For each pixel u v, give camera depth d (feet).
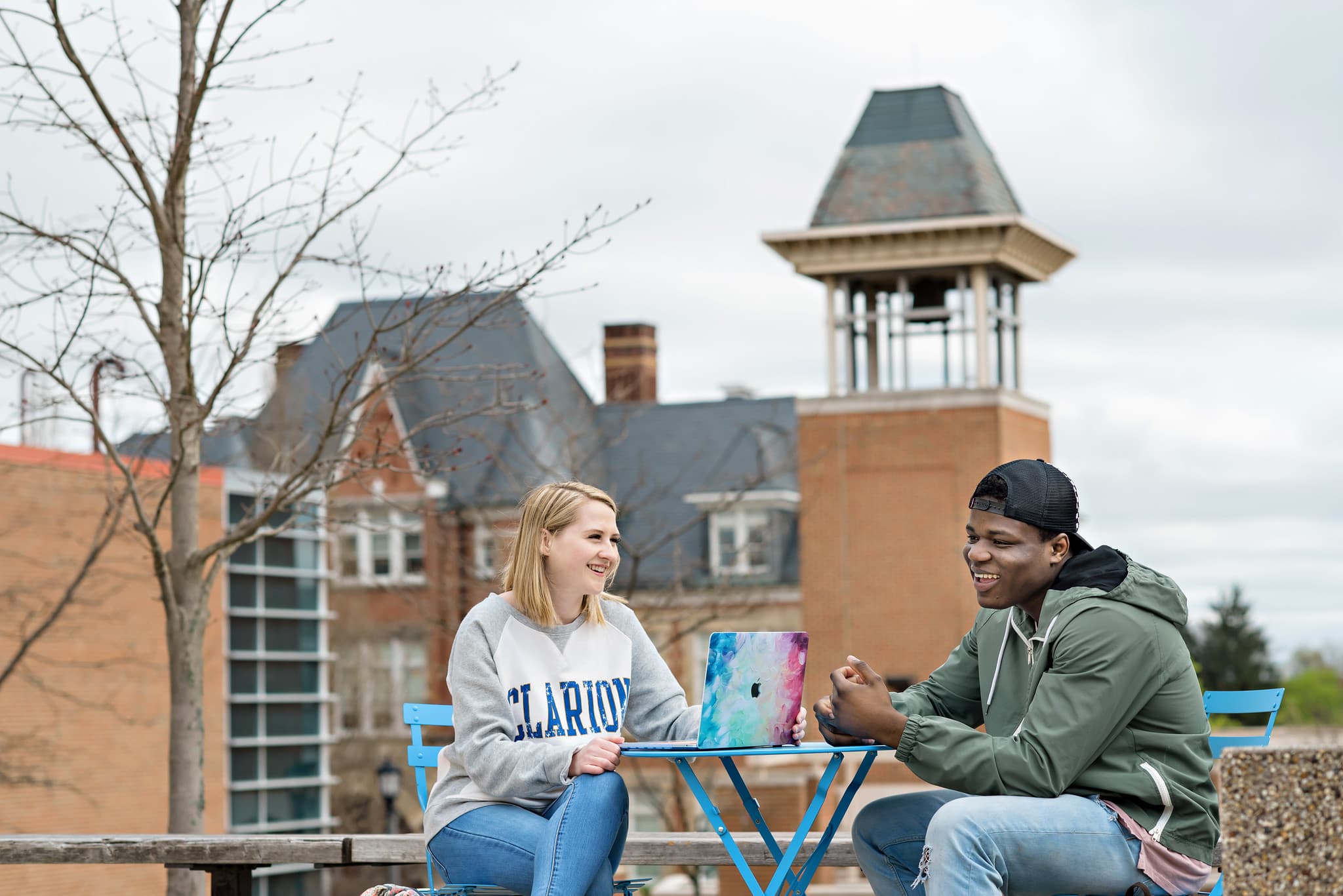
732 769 15.01
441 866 15.75
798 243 105.91
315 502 34.04
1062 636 14.24
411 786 112.68
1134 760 14.35
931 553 105.09
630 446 133.69
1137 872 13.98
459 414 34.35
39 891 66.33
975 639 16.57
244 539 30.68
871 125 110.22
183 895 27.96
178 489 30.40
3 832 66.23
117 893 70.38
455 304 32.68
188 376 29.66
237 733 80.48
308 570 86.48
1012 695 15.21
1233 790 11.99
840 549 106.83
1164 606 14.47
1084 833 13.88
